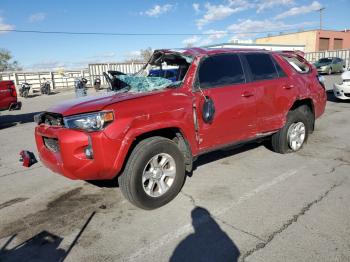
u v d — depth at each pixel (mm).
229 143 4711
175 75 4871
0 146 7699
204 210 3809
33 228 3637
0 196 4602
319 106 6145
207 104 4246
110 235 3400
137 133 3631
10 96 10172
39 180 5156
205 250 3037
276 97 5207
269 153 5820
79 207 4098
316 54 38625
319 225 3344
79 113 3564
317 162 5250
